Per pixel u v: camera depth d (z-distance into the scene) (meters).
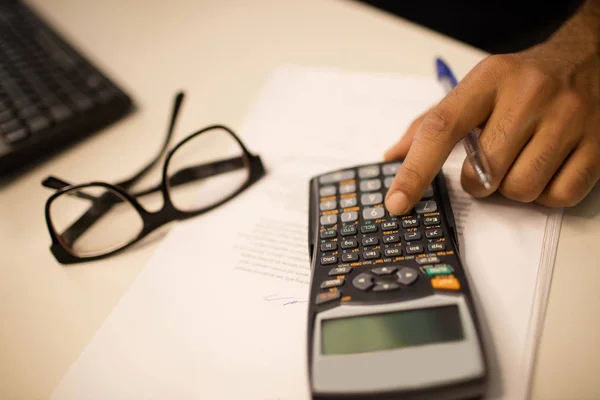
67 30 0.70
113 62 0.63
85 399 0.31
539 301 0.31
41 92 0.53
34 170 0.49
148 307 0.35
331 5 0.66
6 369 0.34
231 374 0.31
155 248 0.40
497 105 0.36
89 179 0.48
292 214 0.41
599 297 0.31
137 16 0.71
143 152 0.50
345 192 0.39
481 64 0.38
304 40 0.61
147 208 0.45
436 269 0.31
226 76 0.58
